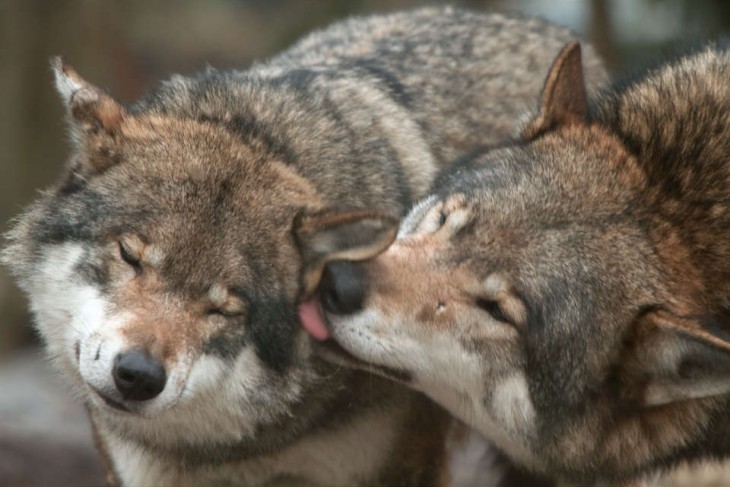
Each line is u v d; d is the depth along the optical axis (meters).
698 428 10.09
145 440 10.61
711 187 10.03
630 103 10.78
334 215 9.52
